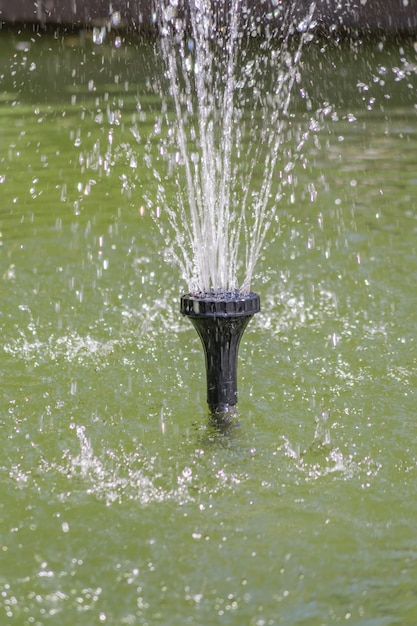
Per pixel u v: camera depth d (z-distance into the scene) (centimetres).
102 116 2994
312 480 867
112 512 813
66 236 1691
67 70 4088
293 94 3466
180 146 2506
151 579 719
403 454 918
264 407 1020
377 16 4856
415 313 1308
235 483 861
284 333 1245
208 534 778
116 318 1305
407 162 2330
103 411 1016
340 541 768
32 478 870
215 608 685
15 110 3128
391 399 1045
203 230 1427
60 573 727
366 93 3500
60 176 2186
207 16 1719
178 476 873
